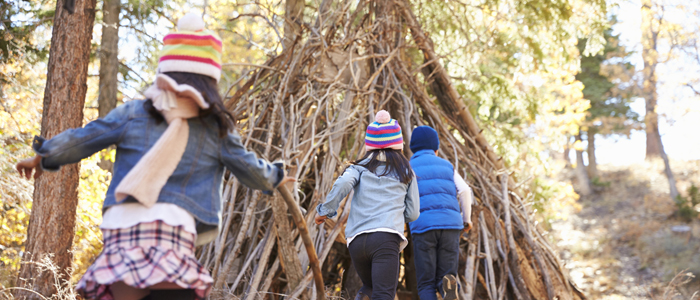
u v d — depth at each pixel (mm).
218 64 1842
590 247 14203
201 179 1755
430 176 3918
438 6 9430
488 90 10172
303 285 4113
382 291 3082
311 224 4629
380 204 3219
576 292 5289
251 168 1841
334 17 6270
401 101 5988
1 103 7406
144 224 1603
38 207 4434
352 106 5730
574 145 17359
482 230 5137
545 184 11008
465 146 6316
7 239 7027
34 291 4031
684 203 16094
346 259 5395
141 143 1706
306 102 5535
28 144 7805
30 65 8305
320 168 5492
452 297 3570
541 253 5277
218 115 1752
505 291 4965
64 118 4484
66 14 4574
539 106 10625
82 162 7266
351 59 5758
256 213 4863
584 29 9617
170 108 1716
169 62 1767
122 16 11633
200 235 1792
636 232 14828
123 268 1535
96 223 6914
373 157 3369
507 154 10273
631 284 11031
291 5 7117
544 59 9883
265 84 6133
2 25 8562
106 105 10953
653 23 18281
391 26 6566
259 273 4309
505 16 9430
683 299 9547
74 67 4547
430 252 3787
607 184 22109
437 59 6535
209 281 1664
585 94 21750
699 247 12758
